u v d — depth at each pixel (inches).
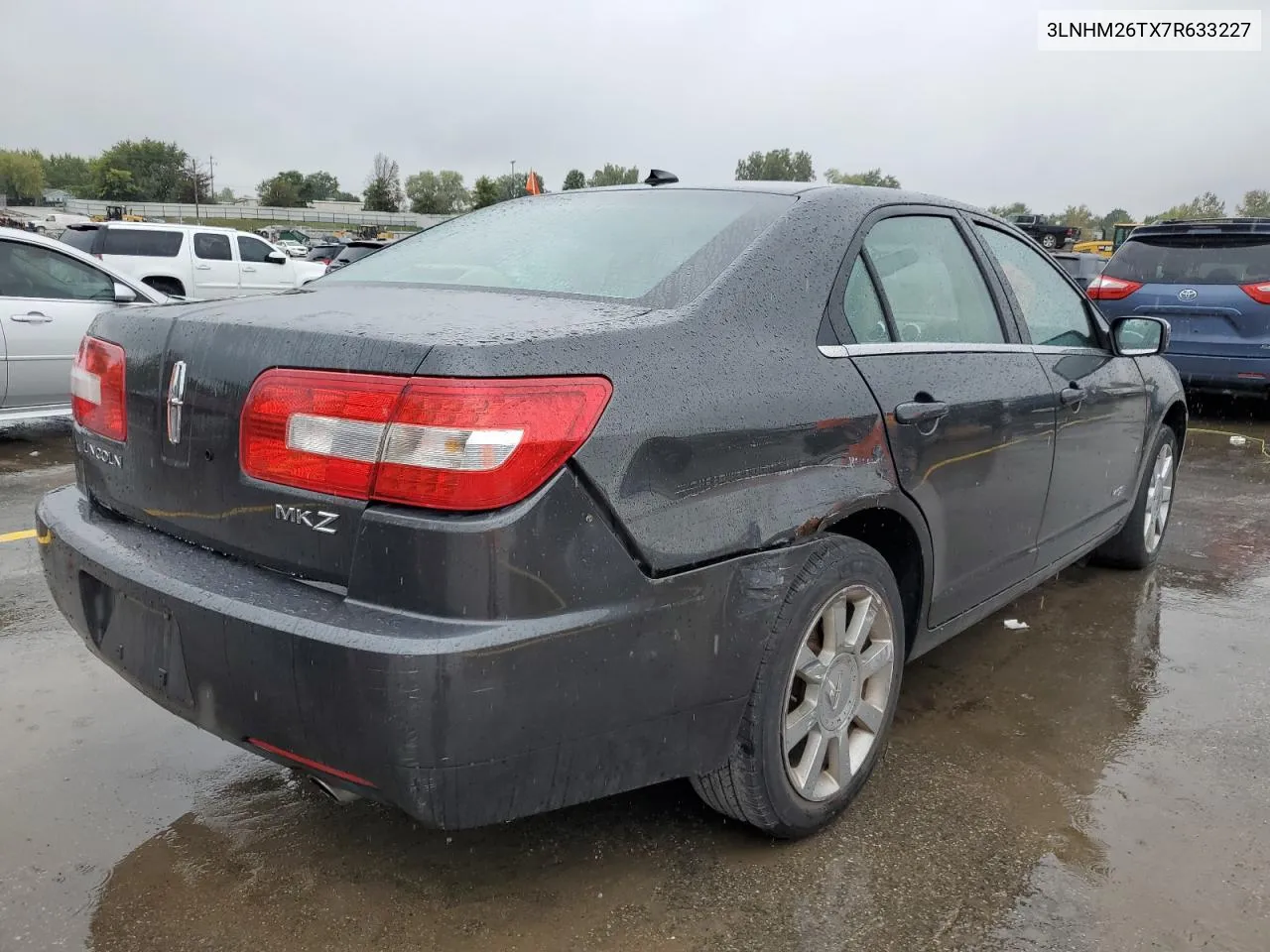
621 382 75.2
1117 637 153.5
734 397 83.0
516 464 68.6
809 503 89.4
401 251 116.7
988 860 94.3
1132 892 89.9
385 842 96.0
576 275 96.0
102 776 106.8
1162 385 173.5
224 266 637.3
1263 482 265.4
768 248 94.8
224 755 112.2
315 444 72.3
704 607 80.3
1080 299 151.6
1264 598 172.1
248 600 73.8
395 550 68.9
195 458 81.4
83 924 83.6
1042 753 116.0
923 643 113.7
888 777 109.7
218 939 82.2
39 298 293.9
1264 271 323.9
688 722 82.0
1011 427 119.4
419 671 66.1
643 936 83.2
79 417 98.5
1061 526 140.6
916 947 82.4
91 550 87.5
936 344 111.7
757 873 91.7
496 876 90.9
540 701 70.7
